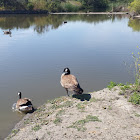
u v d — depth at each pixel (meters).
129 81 11.23
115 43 21.53
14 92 10.23
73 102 8.20
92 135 5.61
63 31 30.25
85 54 17.09
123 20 47.12
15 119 7.79
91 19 49.06
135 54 16.86
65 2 76.94
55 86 10.84
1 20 44.09
